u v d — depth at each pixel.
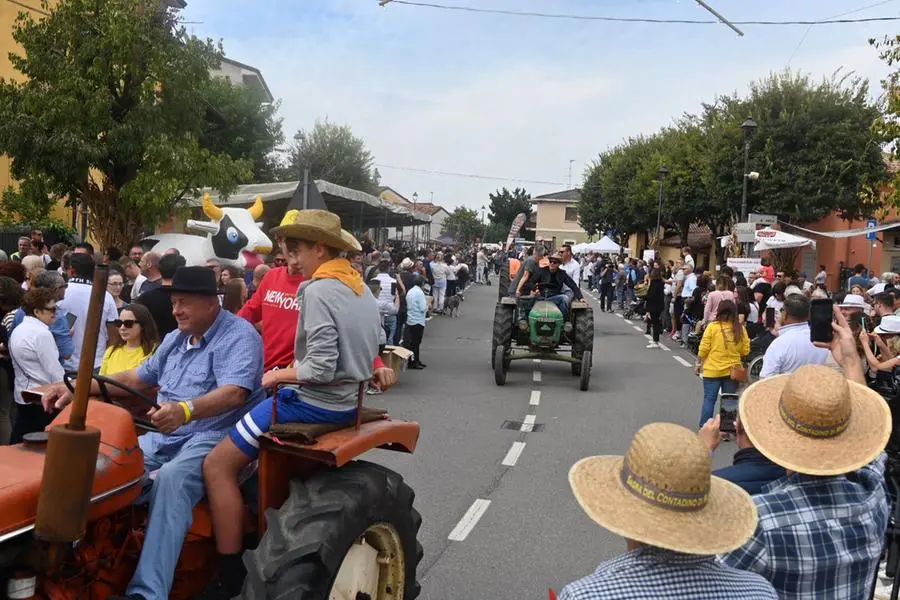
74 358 7.27
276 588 3.35
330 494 3.68
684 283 20.83
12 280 7.34
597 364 15.98
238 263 13.68
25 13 17.61
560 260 13.45
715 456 8.93
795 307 6.62
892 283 15.92
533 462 8.40
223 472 3.70
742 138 33.09
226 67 44.31
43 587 3.14
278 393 3.75
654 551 2.24
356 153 49.81
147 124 17.16
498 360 12.88
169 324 6.59
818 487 2.70
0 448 3.31
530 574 5.49
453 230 79.81
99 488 3.22
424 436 9.41
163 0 17.61
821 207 32.25
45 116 16.52
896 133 17.09
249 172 18.84
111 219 18.06
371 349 3.91
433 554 5.80
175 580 3.73
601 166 58.28
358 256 14.76
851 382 2.96
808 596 2.63
